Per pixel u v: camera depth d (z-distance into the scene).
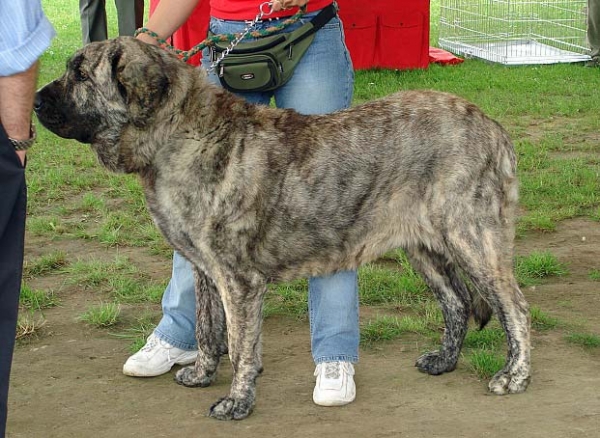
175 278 4.63
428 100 4.23
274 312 5.54
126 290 5.91
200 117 3.97
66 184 8.50
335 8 4.40
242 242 4.00
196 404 4.28
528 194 7.90
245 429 3.98
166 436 3.93
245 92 4.43
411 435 3.85
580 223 7.26
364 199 4.13
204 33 10.37
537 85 12.60
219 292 4.14
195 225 4.00
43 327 5.37
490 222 4.15
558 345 4.91
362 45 13.43
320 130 4.12
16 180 3.00
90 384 4.55
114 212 7.61
